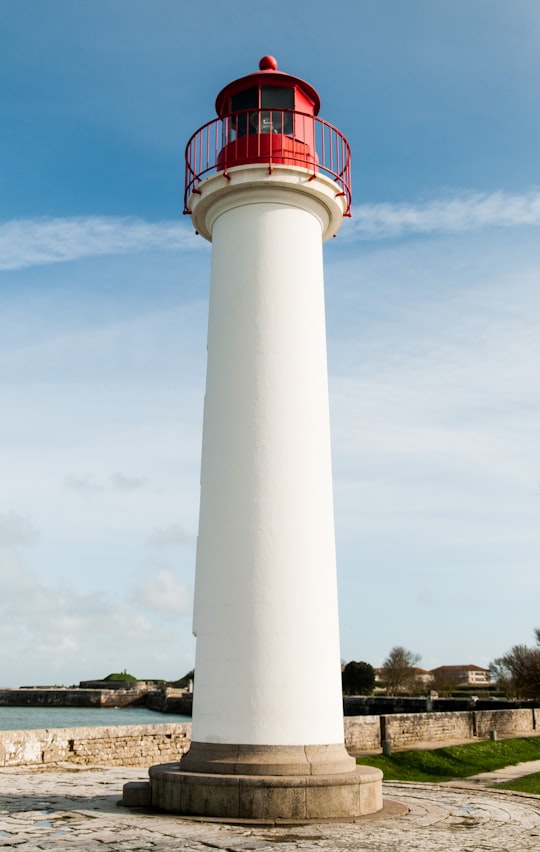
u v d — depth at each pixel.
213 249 11.83
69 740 16.20
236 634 9.87
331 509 10.88
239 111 11.84
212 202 11.77
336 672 10.25
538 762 23.98
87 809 9.59
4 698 84.19
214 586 10.20
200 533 10.73
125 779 13.24
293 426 10.59
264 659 9.72
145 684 96.12
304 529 10.29
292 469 10.43
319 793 9.07
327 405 11.25
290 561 10.08
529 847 7.56
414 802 10.91
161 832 8.03
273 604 9.89
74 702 80.69
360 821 8.95
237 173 11.22
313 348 11.12
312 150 12.03
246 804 8.92
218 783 9.04
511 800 11.37
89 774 14.20
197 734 9.94
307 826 8.54
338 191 11.80
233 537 10.22
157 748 17.98
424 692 73.81
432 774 20.73
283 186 11.30
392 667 77.12
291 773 9.28
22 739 15.25
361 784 9.40
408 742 25.77
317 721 9.72
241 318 10.98
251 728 9.52
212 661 9.96
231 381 10.82
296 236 11.38
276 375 10.71
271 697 9.59
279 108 11.87
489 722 30.39
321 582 10.27
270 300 10.98
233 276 11.23
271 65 12.38
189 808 9.16
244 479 10.37
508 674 66.88
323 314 11.62
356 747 23.89
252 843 7.49
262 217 11.32
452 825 8.93
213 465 10.70
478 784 18.27
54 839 7.61
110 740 16.95
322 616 10.16
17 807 9.79
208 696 9.89
